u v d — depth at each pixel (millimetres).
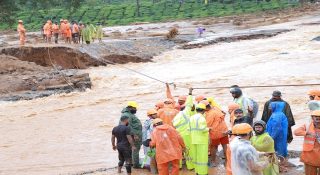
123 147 13992
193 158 13266
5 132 22094
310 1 106000
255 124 10797
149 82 33094
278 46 47062
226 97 26797
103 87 32469
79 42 46625
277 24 72062
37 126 23016
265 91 27562
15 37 66188
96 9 107375
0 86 31672
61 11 105188
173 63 42031
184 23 85188
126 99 28281
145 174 14219
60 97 29922
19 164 16766
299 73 32500
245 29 67875
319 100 13680
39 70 37000
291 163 14133
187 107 13945
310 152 11180
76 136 20641
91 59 41219
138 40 55156
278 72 33438
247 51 45719
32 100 29297
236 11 98938
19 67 36406
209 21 84500
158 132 12523
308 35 54000
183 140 13000
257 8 101438
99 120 23516
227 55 44344
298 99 24734
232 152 9766
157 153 12531
